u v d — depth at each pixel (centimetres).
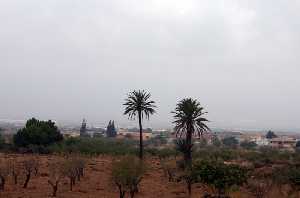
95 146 10506
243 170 3912
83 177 5541
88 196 4044
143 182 5319
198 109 6938
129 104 7631
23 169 5197
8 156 8156
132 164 4006
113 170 3966
